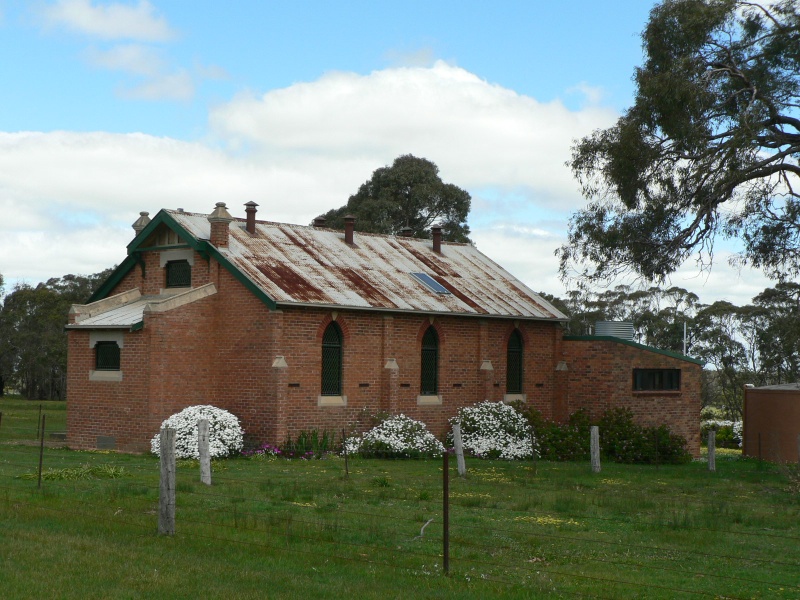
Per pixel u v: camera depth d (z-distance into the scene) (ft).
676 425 118.42
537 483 74.28
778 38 89.97
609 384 115.65
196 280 100.58
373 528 48.21
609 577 39.70
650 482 78.64
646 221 94.27
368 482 70.23
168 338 93.97
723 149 87.15
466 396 112.98
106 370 97.35
